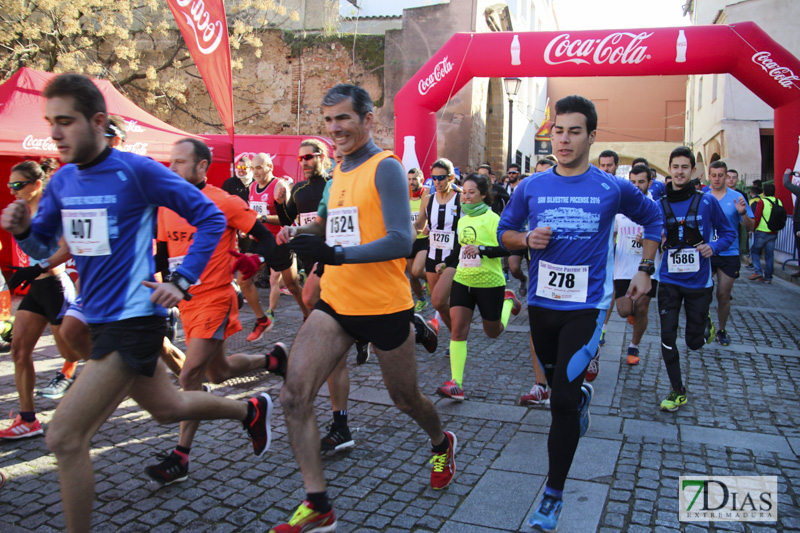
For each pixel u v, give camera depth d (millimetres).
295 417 2625
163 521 2959
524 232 3266
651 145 37719
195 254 2531
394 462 3646
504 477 3430
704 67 10633
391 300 2838
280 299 9797
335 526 2643
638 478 3414
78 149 2418
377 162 2842
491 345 6672
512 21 22078
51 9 13258
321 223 3242
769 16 19672
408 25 17188
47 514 3035
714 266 6629
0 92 7660
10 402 4703
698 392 5016
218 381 3857
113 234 2479
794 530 2871
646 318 5758
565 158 3061
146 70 16797
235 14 17641
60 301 4066
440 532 2861
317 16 18359
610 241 3086
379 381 5270
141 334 2498
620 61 10742
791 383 5270
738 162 19516
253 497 3213
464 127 17797
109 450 3807
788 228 15273
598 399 4812
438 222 6223
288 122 17859
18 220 2580
